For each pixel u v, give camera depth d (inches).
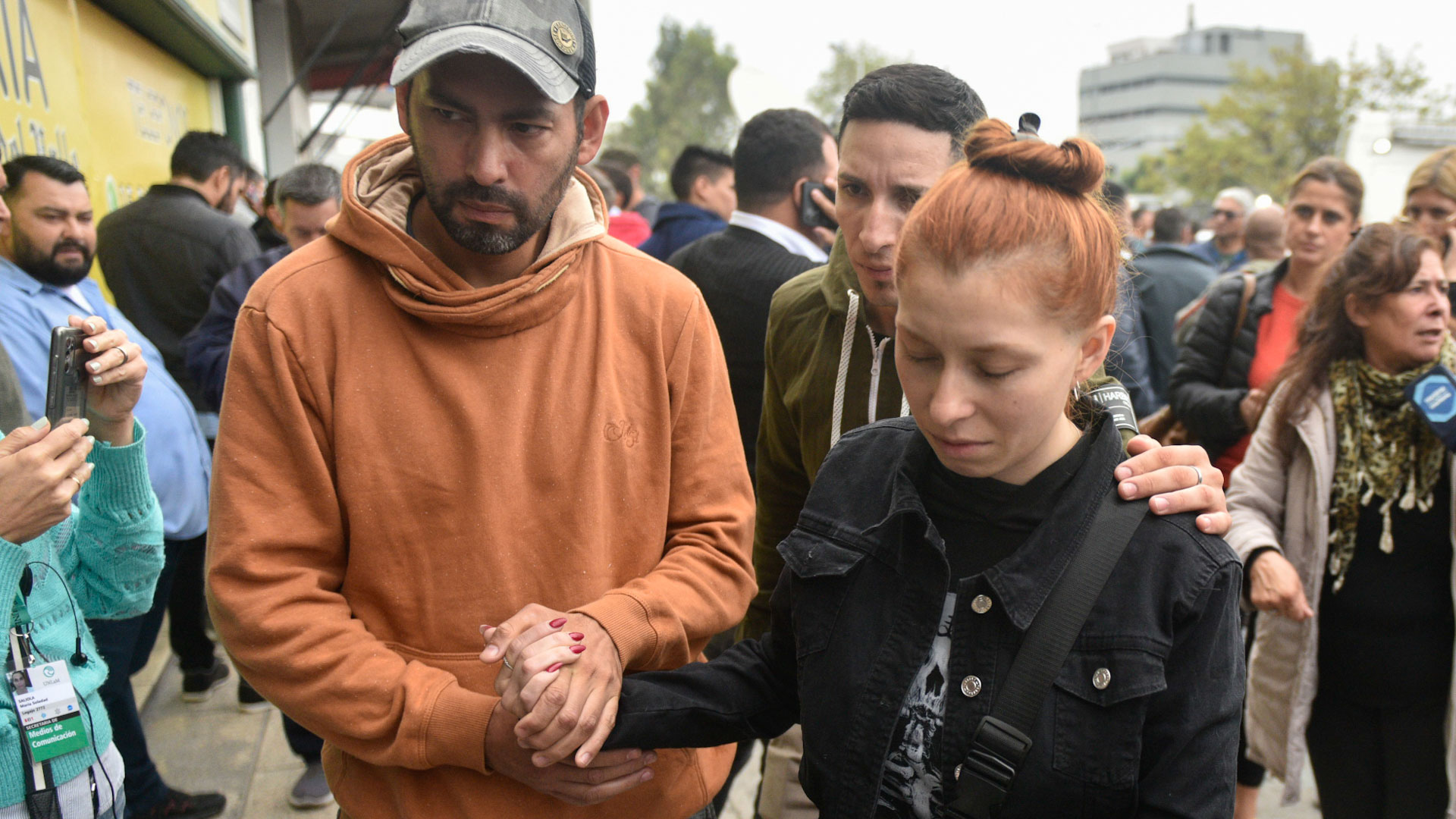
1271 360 126.9
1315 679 89.7
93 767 64.4
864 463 49.1
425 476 51.4
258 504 50.4
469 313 51.2
